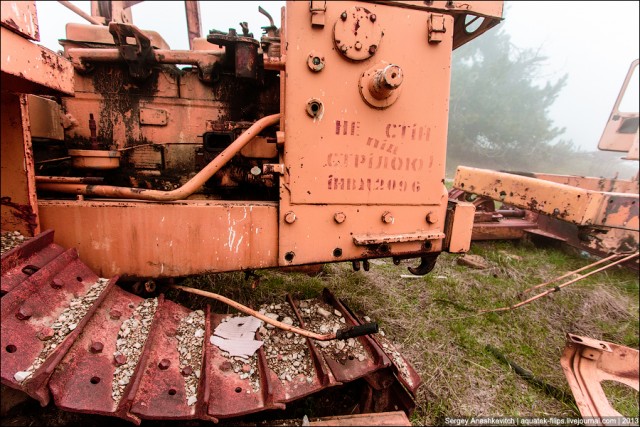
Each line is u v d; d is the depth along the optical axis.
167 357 1.46
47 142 2.04
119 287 1.63
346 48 1.45
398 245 1.74
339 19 1.44
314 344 1.66
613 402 2.13
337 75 1.49
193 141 2.20
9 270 1.27
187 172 2.21
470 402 2.04
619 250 3.86
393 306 2.83
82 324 1.31
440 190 1.72
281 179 1.55
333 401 1.89
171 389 1.34
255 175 1.92
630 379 2.11
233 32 1.91
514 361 2.42
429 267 1.95
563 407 2.08
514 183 3.73
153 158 2.17
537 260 4.21
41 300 1.31
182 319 1.68
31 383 1.10
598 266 4.23
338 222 1.62
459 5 1.55
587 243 4.01
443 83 1.61
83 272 1.53
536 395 2.15
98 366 1.30
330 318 1.89
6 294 1.21
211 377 1.43
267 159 2.00
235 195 2.19
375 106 1.53
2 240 1.38
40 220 1.52
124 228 1.57
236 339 1.64
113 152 1.90
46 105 1.88
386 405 1.75
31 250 1.38
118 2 3.21
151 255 1.60
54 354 1.18
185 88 2.15
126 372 1.33
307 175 1.55
